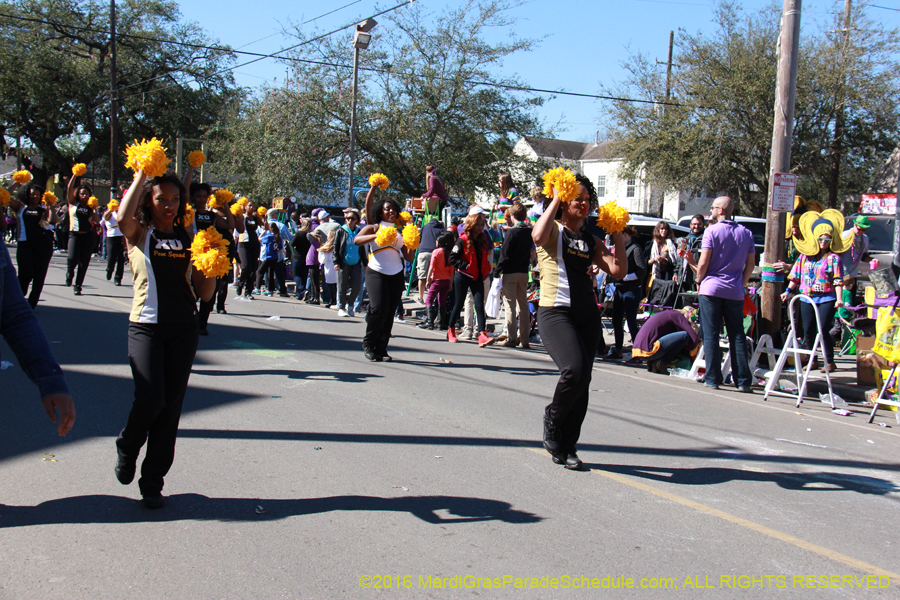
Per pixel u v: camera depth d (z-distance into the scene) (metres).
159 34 41.16
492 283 11.76
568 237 4.68
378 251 8.30
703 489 4.55
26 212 9.98
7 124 41.91
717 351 7.93
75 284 13.30
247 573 3.15
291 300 15.05
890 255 15.50
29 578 3.03
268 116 24.91
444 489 4.28
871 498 4.55
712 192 30.27
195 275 3.85
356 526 3.69
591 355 4.84
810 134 26.72
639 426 6.06
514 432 5.58
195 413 5.73
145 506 3.82
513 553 3.46
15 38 38.59
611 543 3.64
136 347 3.68
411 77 24.83
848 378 8.44
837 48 26.22
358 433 5.37
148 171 3.63
